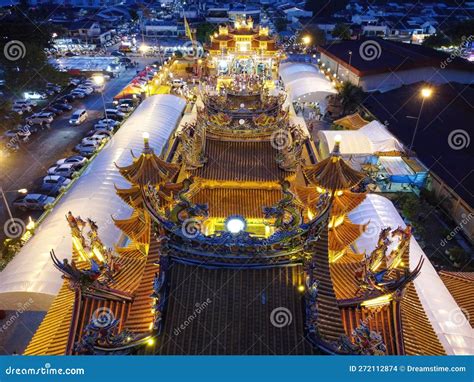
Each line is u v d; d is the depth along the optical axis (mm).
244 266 16141
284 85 72125
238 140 32844
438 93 68000
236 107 33469
